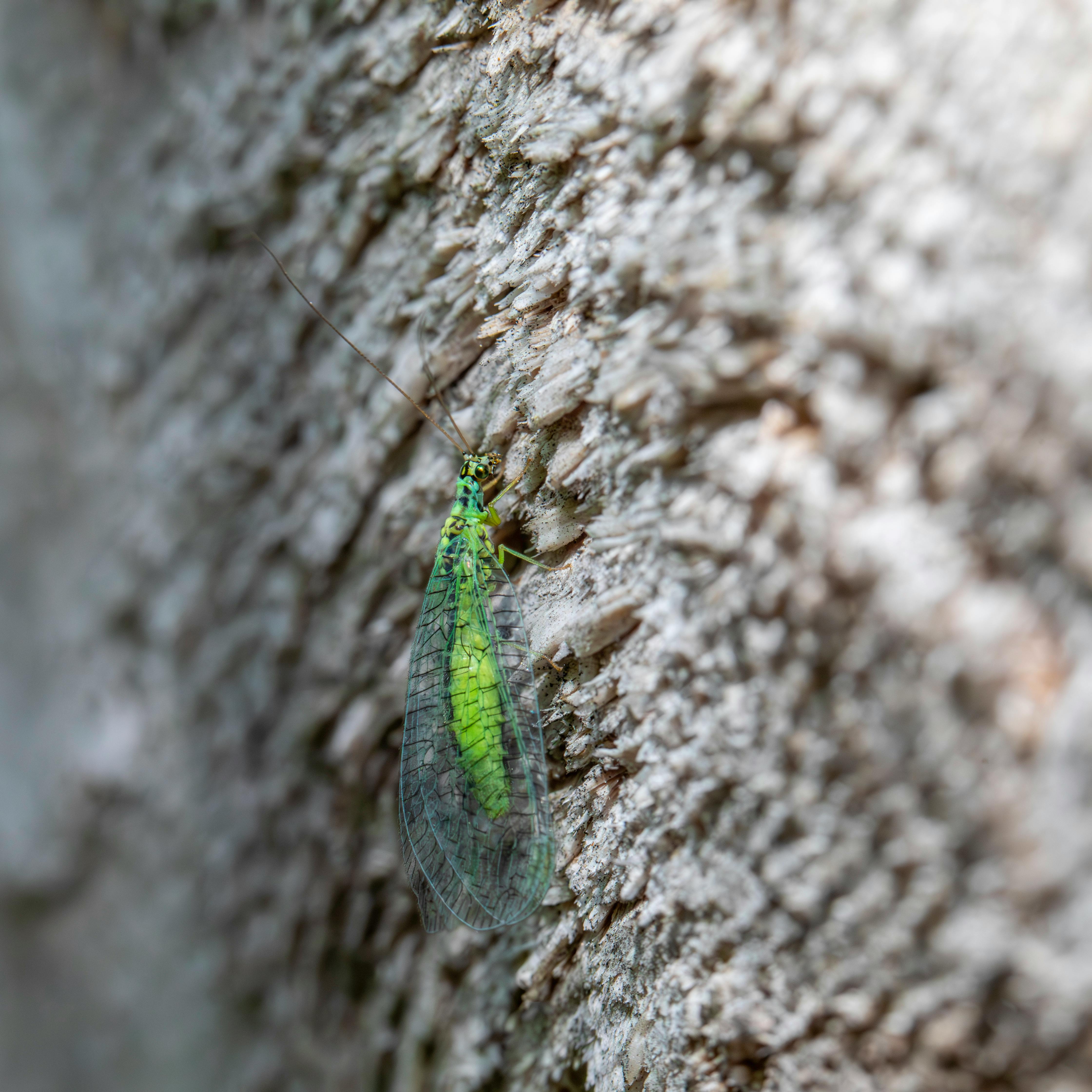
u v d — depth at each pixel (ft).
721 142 0.32
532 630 0.35
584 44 0.33
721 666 0.32
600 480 0.33
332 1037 0.38
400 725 0.37
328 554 0.38
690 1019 0.32
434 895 0.35
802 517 0.31
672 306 0.32
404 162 0.36
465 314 0.35
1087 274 0.30
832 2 0.31
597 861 0.34
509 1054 0.36
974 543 0.30
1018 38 0.30
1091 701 0.30
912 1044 0.31
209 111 0.39
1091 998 0.30
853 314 0.31
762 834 0.31
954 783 0.30
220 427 0.39
